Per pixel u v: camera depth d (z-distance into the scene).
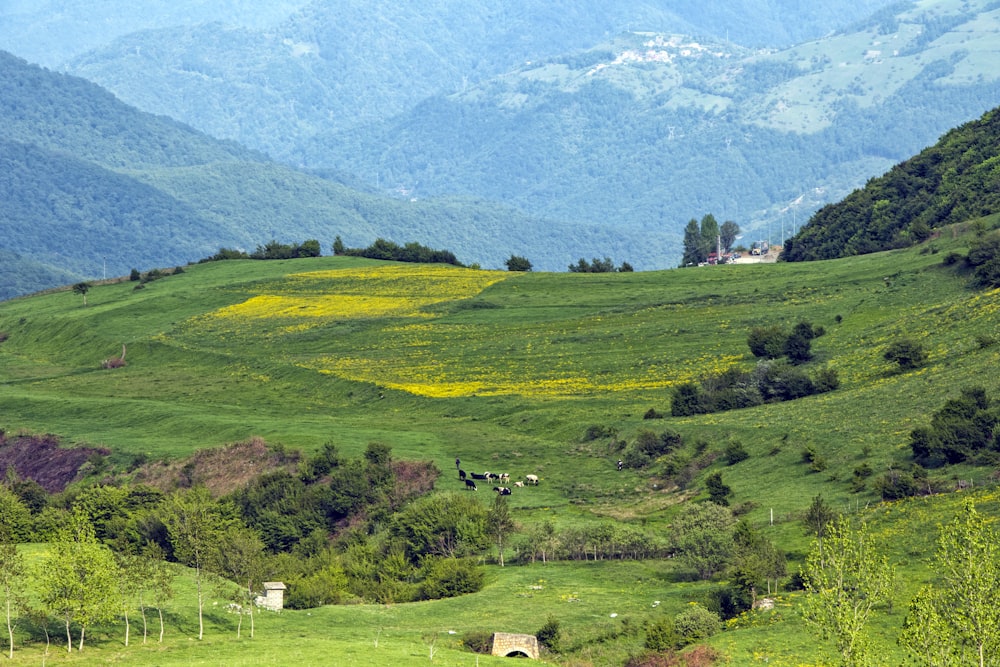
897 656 157.25
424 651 167.25
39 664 155.75
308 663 157.38
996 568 133.00
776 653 164.75
